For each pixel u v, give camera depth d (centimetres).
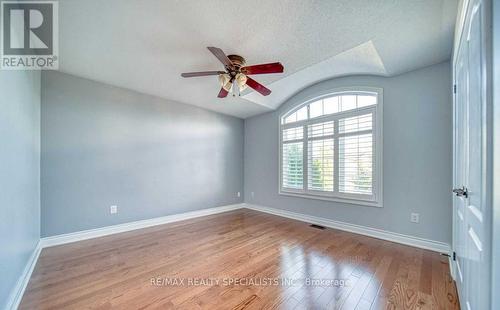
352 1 168
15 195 172
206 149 466
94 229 318
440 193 266
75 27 199
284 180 457
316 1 168
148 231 347
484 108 93
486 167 90
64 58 255
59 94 292
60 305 167
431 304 168
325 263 236
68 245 286
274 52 241
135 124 362
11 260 161
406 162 293
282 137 464
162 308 164
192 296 179
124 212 347
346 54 287
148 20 189
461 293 162
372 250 270
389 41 223
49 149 282
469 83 135
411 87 291
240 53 242
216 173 484
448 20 190
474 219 121
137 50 238
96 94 323
